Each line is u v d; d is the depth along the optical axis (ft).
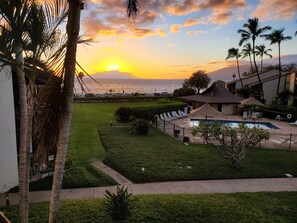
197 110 59.72
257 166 33.81
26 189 13.39
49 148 13.03
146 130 52.42
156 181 27.78
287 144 47.67
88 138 47.01
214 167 32.60
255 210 20.56
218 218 18.93
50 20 12.03
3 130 23.50
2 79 22.82
